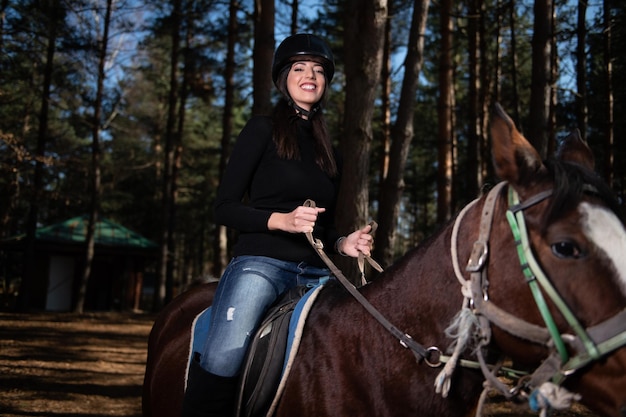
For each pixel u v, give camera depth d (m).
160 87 31.11
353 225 7.23
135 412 6.92
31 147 27.28
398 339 2.00
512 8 14.08
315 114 2.65
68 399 7.39
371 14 7.40
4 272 29.36
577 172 1.68
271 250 2.36
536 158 1.74
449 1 14.53
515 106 13.49
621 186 16.09
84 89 21.80
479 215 1.93
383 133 18.33
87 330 15.89
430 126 27.81
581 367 1.60
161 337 3.08
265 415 2.18
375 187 28.36
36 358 10.46
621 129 16.06
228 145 18.36
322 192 2.49
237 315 2.24
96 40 20.61
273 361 2.16
